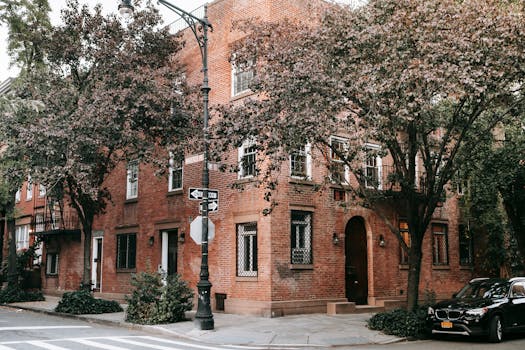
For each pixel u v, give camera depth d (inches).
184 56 909.2
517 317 576.4
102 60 762.8
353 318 693.9
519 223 884.0
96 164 780.0
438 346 519.8
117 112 719.7
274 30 609.9
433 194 660.1
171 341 534.6
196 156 840.9
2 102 532.7
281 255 714.2
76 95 759.1
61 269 1169.4
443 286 955.3
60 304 799.1
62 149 705.6
